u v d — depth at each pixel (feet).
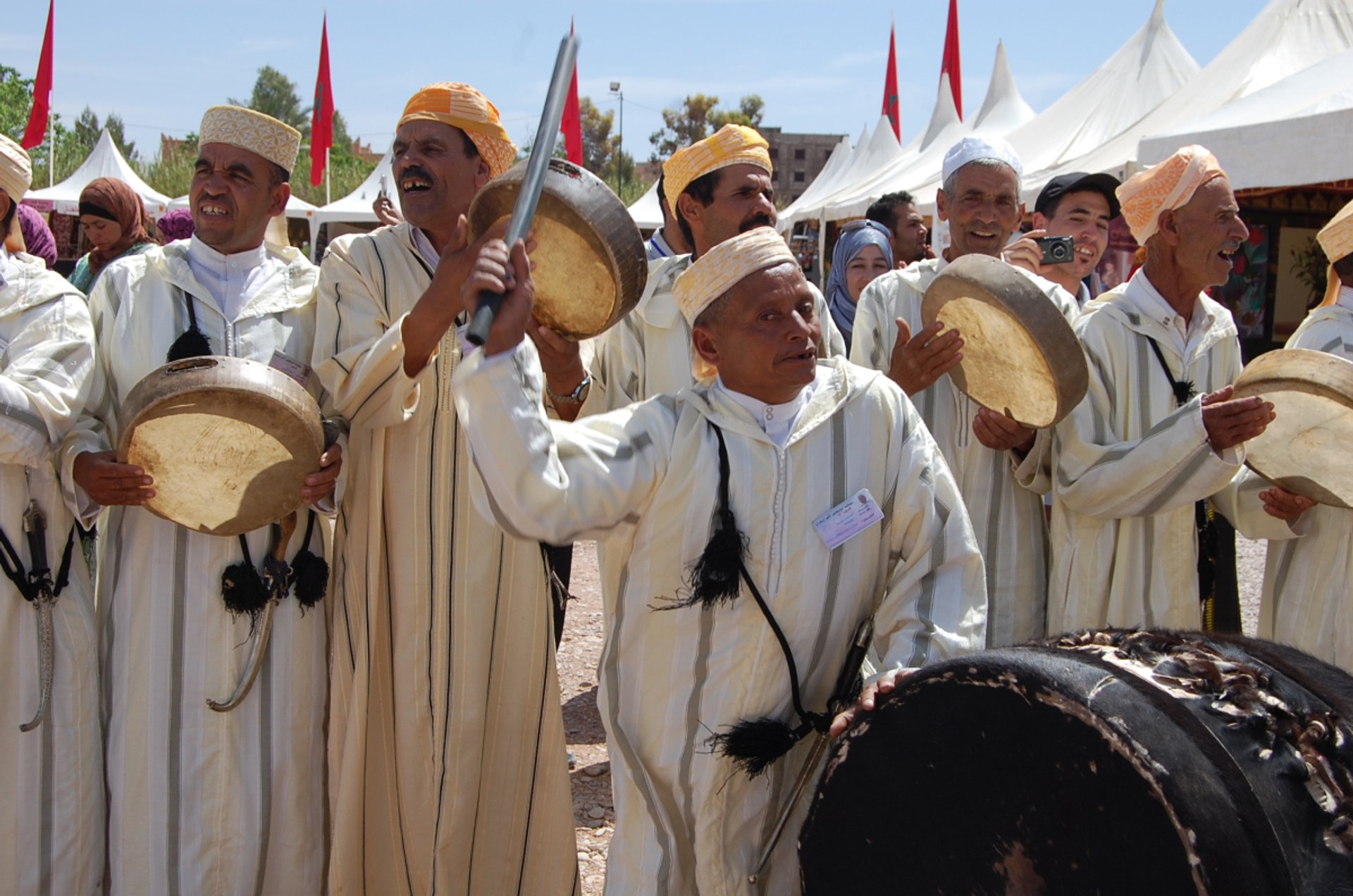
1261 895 5.07
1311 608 11.69
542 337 8.85
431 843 10.53
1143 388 10.92
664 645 7.63
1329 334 11.77
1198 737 5.51
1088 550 10.86
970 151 11.56
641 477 7.31
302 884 10.43
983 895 6.20
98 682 10.22
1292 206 39.52
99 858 10.14
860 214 56.80
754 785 7.88
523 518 6.73
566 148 39.47
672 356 10.68
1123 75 43.68
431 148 10.37
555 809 10.90
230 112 10.34
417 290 10.48
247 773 10.06
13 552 9.67
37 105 69.82
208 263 10.59
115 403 10.34
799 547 7.54
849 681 8.02
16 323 9.93
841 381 7.93
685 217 11.28
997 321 9.51
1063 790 5.74
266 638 10.06
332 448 9.98
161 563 9.96
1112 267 32.96
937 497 7.94
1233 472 9.82
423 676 10.41
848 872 6.95
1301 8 35.29
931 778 6.43
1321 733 5.91
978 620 7.74
